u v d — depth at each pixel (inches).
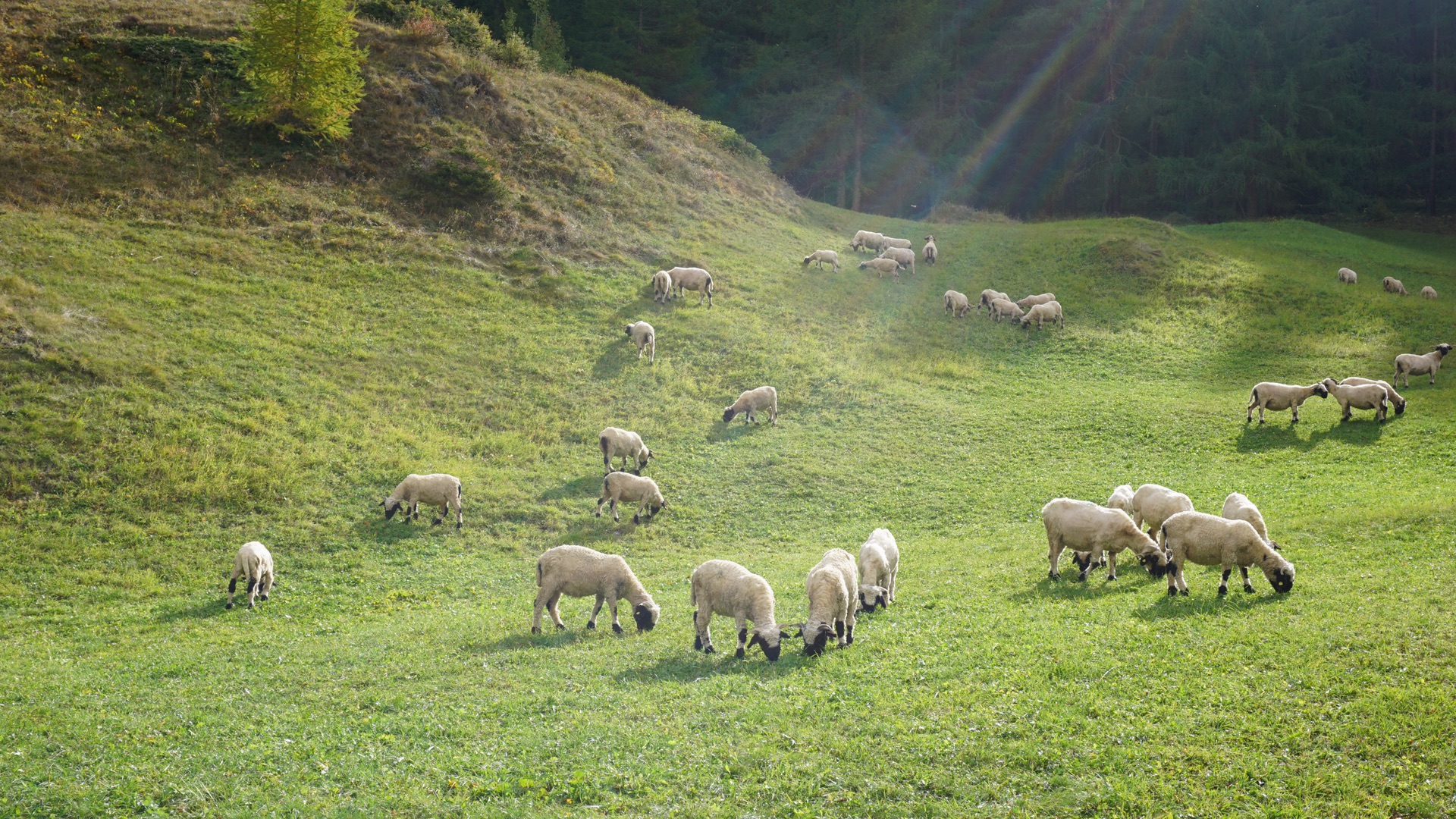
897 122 3494.1
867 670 577.9
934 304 1975.9
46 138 1610.5
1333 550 784.9
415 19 2274.9
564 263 1798.7
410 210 1800.0
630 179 2203.5
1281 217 3720.5
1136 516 843.4
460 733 520.4
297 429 1198.9
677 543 1061.1
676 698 551.5
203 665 677.9
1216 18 3521.2
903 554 960.9
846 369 1596.9
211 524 1020.5
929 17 3427.7
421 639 720.3
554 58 2940.5
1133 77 3590.1
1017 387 1590.8
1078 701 514.0
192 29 1967.3
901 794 441.1
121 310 1321.4
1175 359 1739.7
